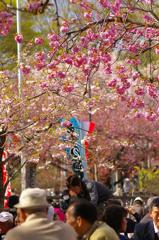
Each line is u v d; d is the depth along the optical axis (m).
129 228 11.43
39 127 20.00
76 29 13.13
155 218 10.05
